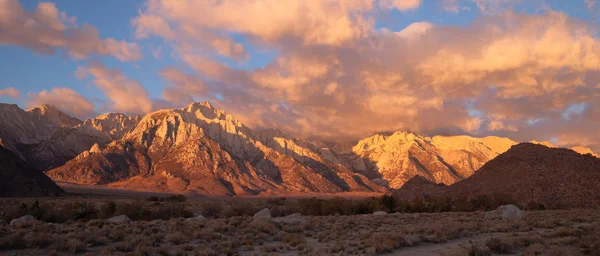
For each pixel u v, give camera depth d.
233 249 26.05
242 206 67.75
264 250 26.56
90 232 27.70
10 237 23.83
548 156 120.44
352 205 77.44
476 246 25.56
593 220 49.88
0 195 163.62
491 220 49.56
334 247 26.42
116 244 25.36
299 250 26.77
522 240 29.52
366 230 37.56
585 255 24.22
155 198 121.00
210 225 36.34
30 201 108.81
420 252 26.42
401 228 39.22
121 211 56.16
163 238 29.44
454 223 43.16
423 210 84.75
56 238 25.23
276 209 70.94
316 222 43.22
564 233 33.53
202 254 23.42
